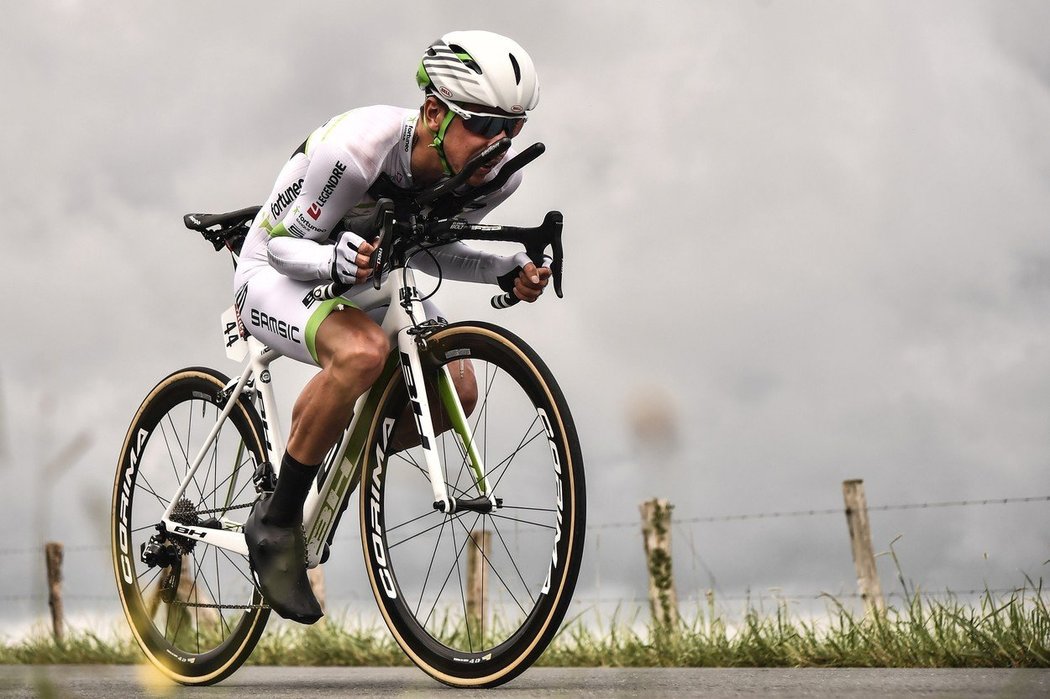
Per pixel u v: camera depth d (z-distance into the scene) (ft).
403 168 31.32
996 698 24.68
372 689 33.19
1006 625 37.63
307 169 31.09
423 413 31.12
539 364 29.48
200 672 36.27
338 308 30.99
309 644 51.88
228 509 36.78
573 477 28.73
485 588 48.60
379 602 32.65
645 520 56.39
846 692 27.20
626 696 27.40
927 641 38.78
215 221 36.65
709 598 46.21
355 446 33.17
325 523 33.53
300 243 31.07
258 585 32.60
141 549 38.24
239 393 36.94
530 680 34.35
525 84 30.12
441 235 31.14
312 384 32.63
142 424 40.09
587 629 48.03
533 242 32.40
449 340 31.50
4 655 57.62
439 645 31.65
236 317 37.19
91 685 35.09
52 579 73.61
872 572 61.93
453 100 29.96
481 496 31.19
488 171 30.25
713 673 36.63
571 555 28.66
